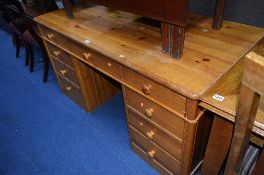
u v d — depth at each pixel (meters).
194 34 1.16
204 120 1.05
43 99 2.07
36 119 1.88
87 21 1.44
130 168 1.45
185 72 0.91
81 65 1.58
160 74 0.92
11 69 2.54
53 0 2.16
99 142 1.63
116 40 1.19
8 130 1.81
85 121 1.80
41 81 2.30
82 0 1.37
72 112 1.90
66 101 2.02
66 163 1.53
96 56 1.23
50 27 1.45
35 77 2.37
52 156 1.58
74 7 1.65
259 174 0.85
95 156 1.55
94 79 1.73
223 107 0.77
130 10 1.06
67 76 1.79
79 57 1.42
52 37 1.57
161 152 1.24
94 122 1.79
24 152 1.63
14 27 2.32
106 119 1.80
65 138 1.69
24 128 1.81
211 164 1.07
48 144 1.66
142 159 1.49
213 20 1.18
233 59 0.96
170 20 0.91
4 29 3.42
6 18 2.37
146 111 1.10
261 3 1.13
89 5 1.66
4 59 2.75
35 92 2.17
